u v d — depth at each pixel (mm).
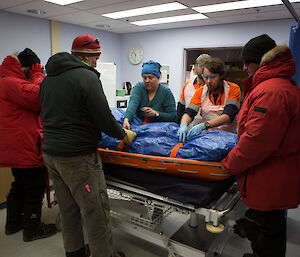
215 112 1861
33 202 1995
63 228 1597
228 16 4906
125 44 7344
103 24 5996
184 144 1544
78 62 1394
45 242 2023
